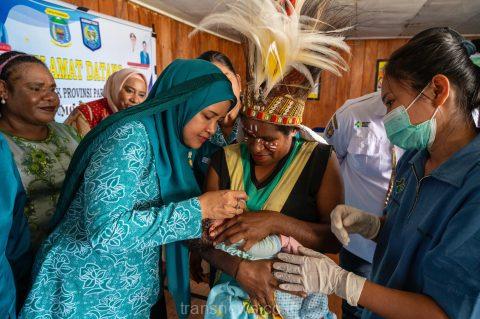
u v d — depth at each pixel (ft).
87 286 2.78
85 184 2.40
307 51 2.60
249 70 2.72
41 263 2.77
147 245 2.48
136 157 2.51
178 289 3.34
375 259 2.85
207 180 3.20
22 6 5.74
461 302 1.78
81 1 7.55
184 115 2.79
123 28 8.68
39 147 4.00
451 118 2.05
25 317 2.78
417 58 2.01
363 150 5.31
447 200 2.02
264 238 2.65
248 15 2.66
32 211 3.78
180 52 12.26
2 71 3.67
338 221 2.60
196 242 3.00
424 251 2.11
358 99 5.82
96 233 2.31
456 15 11.07
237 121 4.61
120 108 6.61
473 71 1.98
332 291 2.32
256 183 3.00
